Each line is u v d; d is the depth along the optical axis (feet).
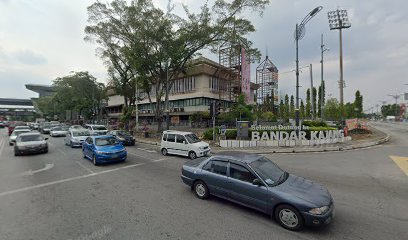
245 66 102.58
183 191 21.86
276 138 52.95
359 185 23.94
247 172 17.17
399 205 18.44
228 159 18.72
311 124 66.23
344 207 18.06
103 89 155.02
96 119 180.45
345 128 63.93
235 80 112.16
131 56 72.18
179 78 120.47
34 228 14.51
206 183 19.40
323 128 55.83
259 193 16.02
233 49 95.76
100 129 77.46
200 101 113.50
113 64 92.94
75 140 55.06
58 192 21.70
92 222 15.26
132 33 77.25
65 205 18.35
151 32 66.33
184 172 21.62
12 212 17.04
